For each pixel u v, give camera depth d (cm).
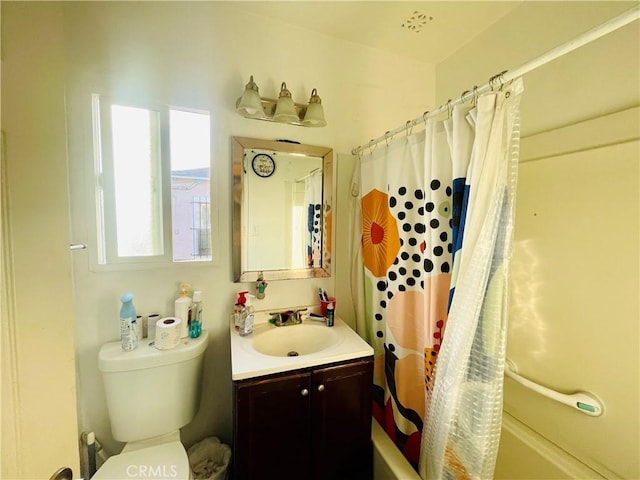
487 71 149
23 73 49
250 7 134
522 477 117
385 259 141
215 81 132
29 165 49
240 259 138
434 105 180
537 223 119
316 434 109
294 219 149
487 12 137
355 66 161
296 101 148
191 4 128
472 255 88
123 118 122
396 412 131
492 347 86
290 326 139
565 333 110
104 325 119
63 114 56
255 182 141
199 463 128
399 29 150
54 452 52
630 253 92
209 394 137
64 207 55
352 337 129
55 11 55
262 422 101
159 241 128
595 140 100
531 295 121
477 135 87
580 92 107
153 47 123
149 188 127
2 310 44
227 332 139
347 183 161
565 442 110
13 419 45
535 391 114
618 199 95
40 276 50
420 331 124
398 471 107
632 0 95
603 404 99
